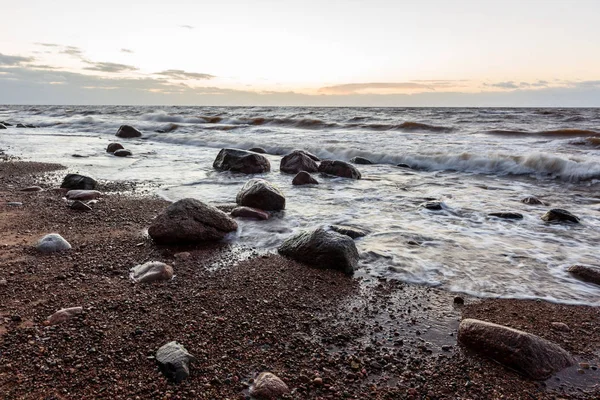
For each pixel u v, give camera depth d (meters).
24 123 31.38
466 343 3.32
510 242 5.84
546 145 14.88
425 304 4.05
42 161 12.97
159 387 2.70
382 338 3.44
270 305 3.96
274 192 7.43
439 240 5.90
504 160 11.87
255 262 5.02
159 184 9.64
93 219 6.59
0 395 2.55
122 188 9.13
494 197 8.70
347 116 36.47
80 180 8.73
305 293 4.24
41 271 4.56
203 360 3.02
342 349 3.27
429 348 3.30
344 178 10.77
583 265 4.82
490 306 4.02
